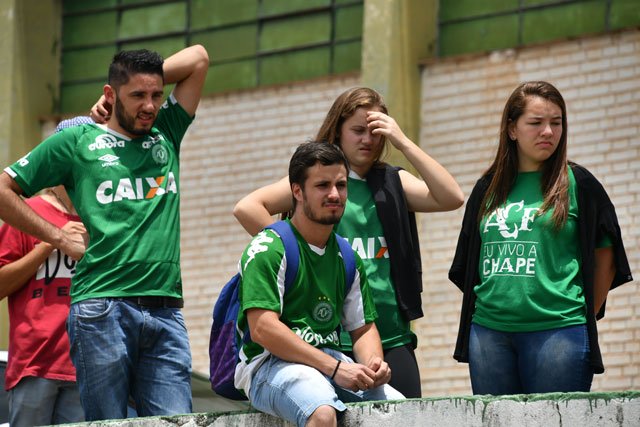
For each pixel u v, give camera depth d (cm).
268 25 4009
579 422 1562
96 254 1842
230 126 3991
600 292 1789
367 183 1936
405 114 3669
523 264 1764
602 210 1778
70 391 2069
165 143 1920
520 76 3581
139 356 1858
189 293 3953
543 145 1788
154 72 1873
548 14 3591
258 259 1673
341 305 1727
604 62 3462
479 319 1794
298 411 1619
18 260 2077
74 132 1894
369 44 3694
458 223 3600
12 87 4159
